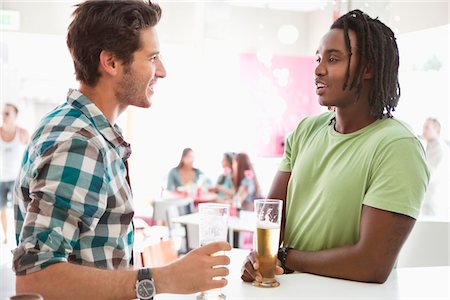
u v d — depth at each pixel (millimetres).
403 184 1390
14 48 5805
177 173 6176
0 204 5223
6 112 5379
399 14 3123
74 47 1262
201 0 6156
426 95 3588
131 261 1319
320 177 1565
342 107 1539
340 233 1481
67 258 1135
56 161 1096
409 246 2684
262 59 6445
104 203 1146
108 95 1284
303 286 1370
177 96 6629
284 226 1688
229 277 1573
